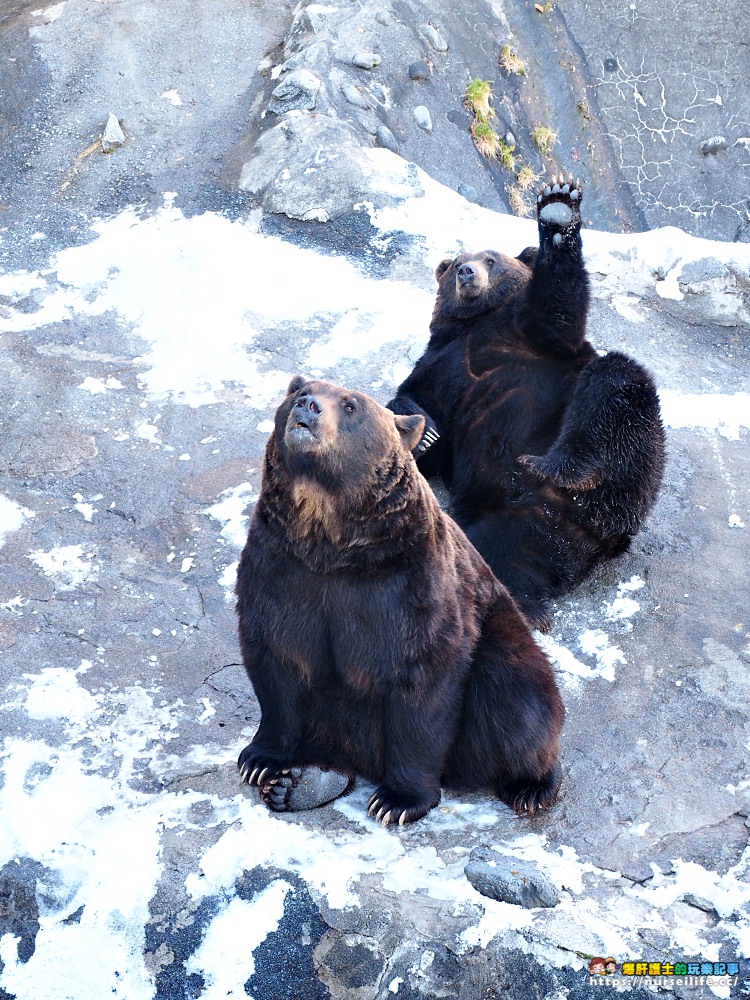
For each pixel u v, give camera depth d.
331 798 10.26
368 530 9.29
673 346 19.89
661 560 14.66
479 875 9.16
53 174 23.50
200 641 13.01
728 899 9.29
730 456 16.81
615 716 11.91
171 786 10.67
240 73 26.27
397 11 29.61
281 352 18.72
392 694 9.62
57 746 11.30
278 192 22.02
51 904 9.77
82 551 14.45
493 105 31.16
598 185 32.72
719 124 34.22
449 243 21.22
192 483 15.73
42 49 26.19
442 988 8.94
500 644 10.35
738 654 12.89
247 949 9.29
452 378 15.53
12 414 17.06
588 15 34.91
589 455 13.71
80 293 20.30
